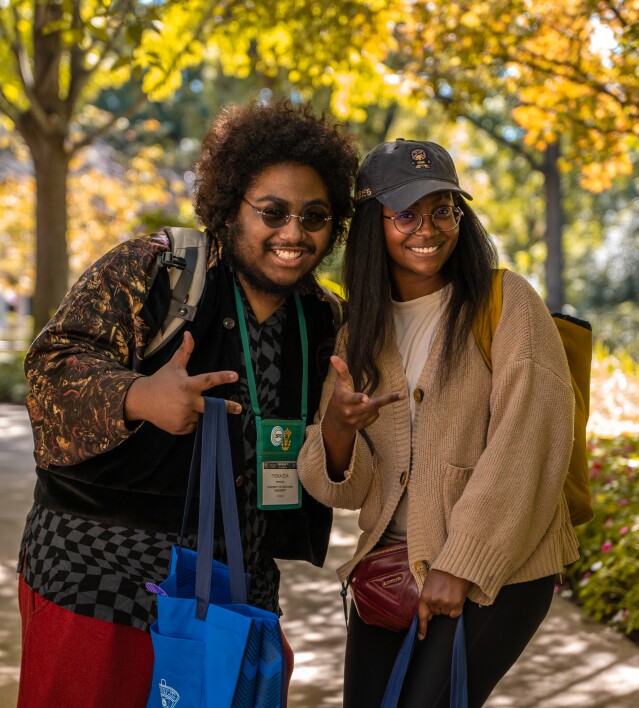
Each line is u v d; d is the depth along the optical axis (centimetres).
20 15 1583
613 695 403
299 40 876
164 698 232
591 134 731
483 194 2853
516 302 256
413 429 265
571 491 269
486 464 243
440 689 244
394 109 2722
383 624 265
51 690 252
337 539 682
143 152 2420
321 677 429
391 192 262
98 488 257
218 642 224
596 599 507
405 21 775
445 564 239
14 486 853
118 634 253
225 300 266
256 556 271
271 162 260
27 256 2372
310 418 278
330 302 290
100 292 253
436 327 266
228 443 235
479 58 687
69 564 254
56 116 1605
